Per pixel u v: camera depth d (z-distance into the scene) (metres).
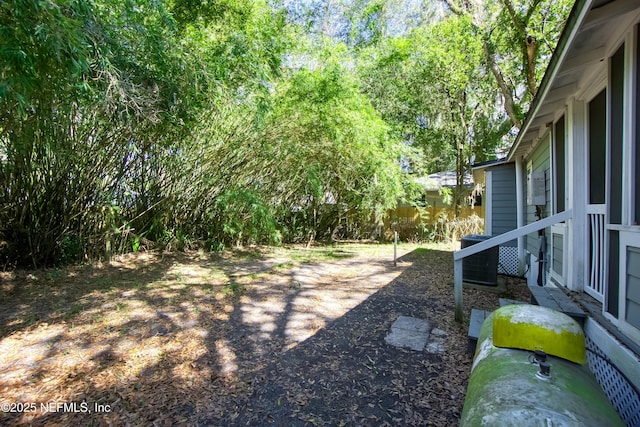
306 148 8.34
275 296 4.58
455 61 10.38
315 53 8.34
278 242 9.31
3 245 5.28
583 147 3.06
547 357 1.40
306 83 7.20
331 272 6.39
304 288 5.05
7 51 1.94
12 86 2.06
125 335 3.15
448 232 11.78
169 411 2.03
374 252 9.25
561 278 3.54
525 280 5.98
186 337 3.14
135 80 3.70
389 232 12.44
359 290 4.96
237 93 5.59
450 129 12.32
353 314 3.86
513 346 1.48
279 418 1.99
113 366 2.57
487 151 13.93
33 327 3.32
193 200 7.88
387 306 4.16
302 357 2.77
